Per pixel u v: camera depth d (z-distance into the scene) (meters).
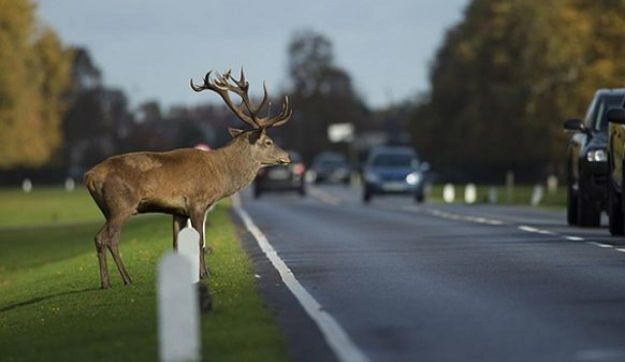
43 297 18.98
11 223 53.00
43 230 45.06
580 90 61.91
